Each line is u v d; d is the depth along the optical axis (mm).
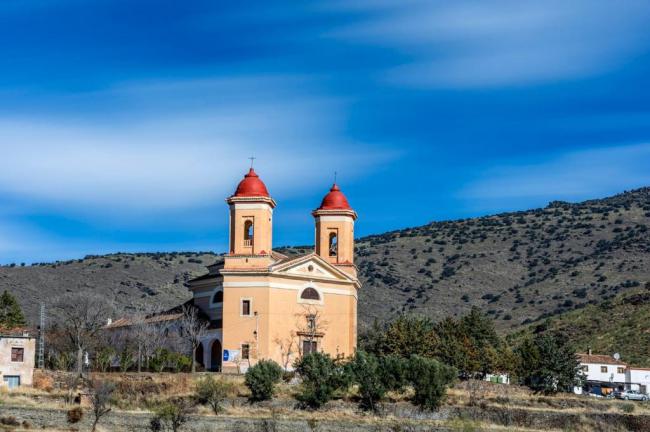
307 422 95500
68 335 122312
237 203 120062
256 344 116438
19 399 96188
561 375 128375
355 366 106688
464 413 105562
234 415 98875
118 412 93688
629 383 154500
